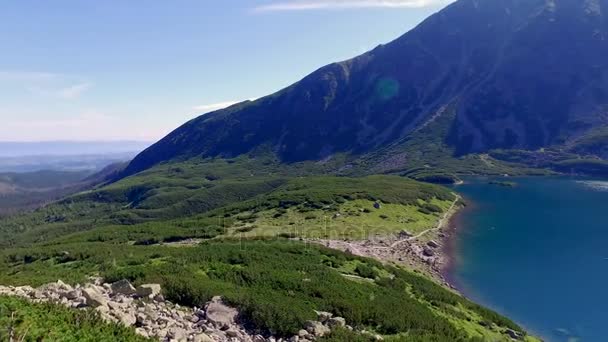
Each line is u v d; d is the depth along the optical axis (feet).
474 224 366.43
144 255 176.04
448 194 474.49
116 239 314.96
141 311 94.53
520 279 233.96
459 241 315.37
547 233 329.11
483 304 200.44
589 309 192.65
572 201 453.99
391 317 119.34
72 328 75.46
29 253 254.47
